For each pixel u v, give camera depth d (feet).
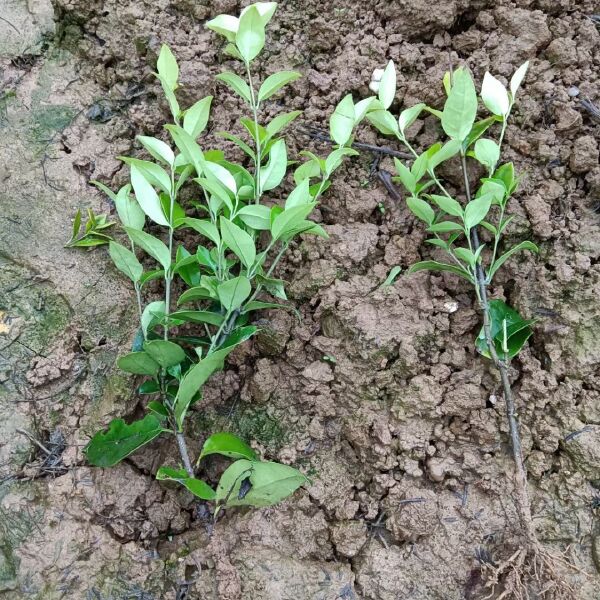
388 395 1.86
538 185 1.84
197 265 1.85
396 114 1.98
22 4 2.08
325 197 1.96
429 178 1.90
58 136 1.99
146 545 1.78
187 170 1.79
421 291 1.85
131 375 1.84
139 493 1.81
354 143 1.95
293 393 1.91
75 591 1.67
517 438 1.70
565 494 1.72
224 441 1.72
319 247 1.90
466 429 1.80
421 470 1.80
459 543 1.72
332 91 1.98
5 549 1.68
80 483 1.77
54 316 1.89
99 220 1.91
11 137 1.97
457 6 1.91
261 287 1.86
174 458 1.87
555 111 1.84
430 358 1.84
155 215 1.76
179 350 1.67
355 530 1.76
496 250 1.86
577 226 1.81
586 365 1.74
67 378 1.86
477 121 1.89
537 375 1.77
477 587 1.69
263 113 2.00
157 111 2.02
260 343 1.91
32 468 1.76
